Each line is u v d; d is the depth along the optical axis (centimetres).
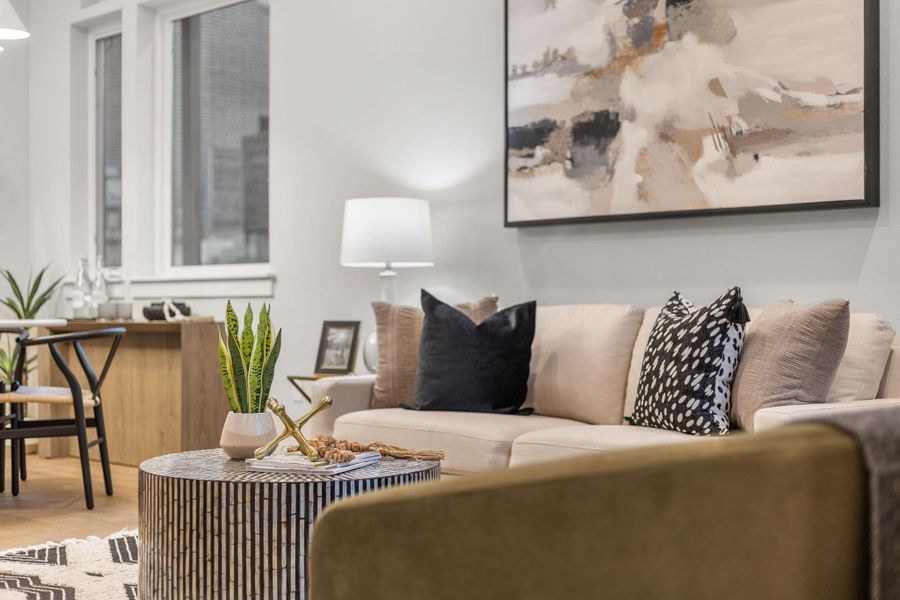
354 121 474
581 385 329
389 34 459
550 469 79
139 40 576
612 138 371
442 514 83
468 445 298
